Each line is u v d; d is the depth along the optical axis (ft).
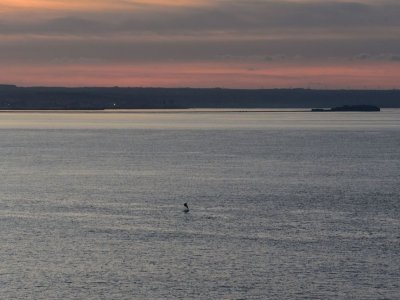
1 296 229.45
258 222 339.16
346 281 244.01
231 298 228.22
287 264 263.29
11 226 330.13
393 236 308.40
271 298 228.22
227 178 520.42
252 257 272.72
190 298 228.02
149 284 240.73
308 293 232.53
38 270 255.50
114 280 244.83
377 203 397.60
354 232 316.40
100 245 291.79
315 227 327.47
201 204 393.91
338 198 417.28
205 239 302.45
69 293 232.12
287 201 404.98
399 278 247.29
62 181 504.84
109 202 402.52
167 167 606.14
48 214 362.74
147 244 293.64
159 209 377.71
